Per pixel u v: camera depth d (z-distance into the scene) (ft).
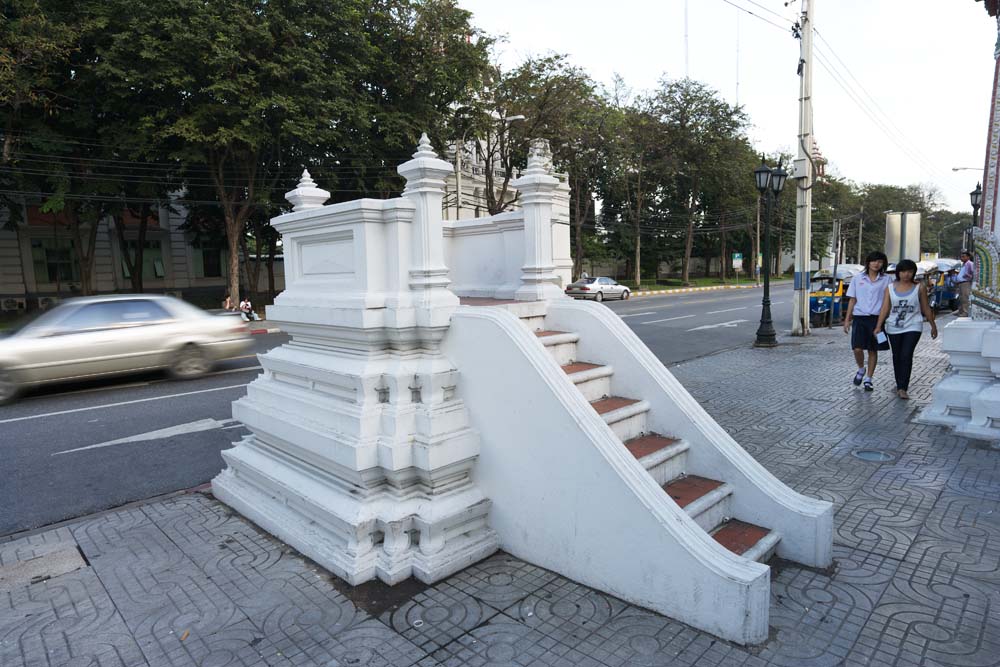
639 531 9.77
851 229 224.94
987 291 19.77
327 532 12.14
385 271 12.21
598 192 138.51
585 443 10.26
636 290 128.26
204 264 106.42
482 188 113.70
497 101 88.69
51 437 21.76
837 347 40.45
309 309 13.25
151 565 12.12
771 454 17.90
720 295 115.14
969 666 8.37
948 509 13.62
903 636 9.08
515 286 16.67
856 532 12.63
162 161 67.77
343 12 63.67
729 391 27.17
